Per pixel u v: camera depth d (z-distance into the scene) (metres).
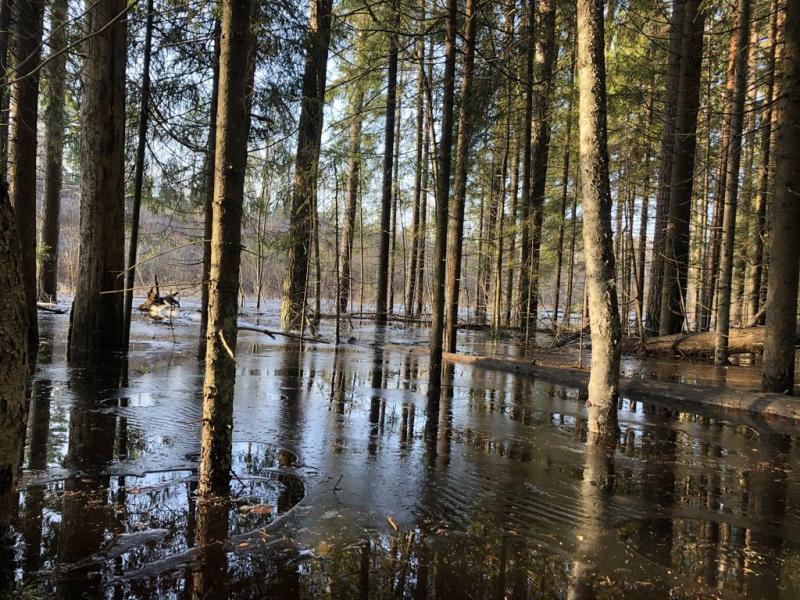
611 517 3.35
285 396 6.59
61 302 21.73
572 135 15.02
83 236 9.26
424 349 12.20
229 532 2.91
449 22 7.83
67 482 3.53
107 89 9.09
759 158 18.62
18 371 2.37
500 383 8.30
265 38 11.07
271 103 11.79
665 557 2.85
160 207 12.73
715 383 8.30
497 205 17.45
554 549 2.89
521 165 22.25
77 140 12.58
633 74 12.87
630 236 12.93
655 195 15.38
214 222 3.54
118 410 5.41
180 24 10.39
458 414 6.04
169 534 2.86
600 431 5.17
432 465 4.21
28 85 9.04
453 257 11.15
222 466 3.54
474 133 10.41
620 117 13.95
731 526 3.27
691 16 12.31
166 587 2.35
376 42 11.22
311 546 2.80
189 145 11.58
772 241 7.25
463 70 8.98
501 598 2.39
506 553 2.82
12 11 9.07
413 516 3.25
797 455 4.83
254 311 21.17
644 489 3.87
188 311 18.16
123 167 9.52
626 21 12.66
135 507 3.18
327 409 5.97
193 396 6.15
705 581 2.61
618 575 2.63
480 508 3.42
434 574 2.58
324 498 3.45
